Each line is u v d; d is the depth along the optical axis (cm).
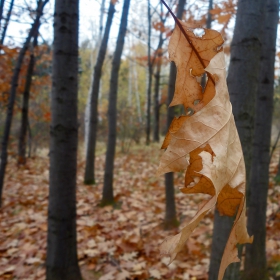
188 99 66
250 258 306
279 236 378
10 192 641
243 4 174
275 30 289
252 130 179
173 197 444
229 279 195
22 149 911
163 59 1071
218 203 60
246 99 174
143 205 547
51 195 263
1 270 325
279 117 902
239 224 56
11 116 531
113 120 569
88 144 721
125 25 562
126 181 738
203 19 527
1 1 457
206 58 63
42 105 1016
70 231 268
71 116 253
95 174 862
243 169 56
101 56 704
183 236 46
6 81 741
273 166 733
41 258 349
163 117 1975
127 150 1203
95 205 563
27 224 455
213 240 199
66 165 257
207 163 48
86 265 335
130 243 374
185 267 325
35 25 509
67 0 242
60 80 247
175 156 51
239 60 174
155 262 342
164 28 677
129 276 305
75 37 250
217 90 56
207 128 53
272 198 513
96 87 714
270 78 294
